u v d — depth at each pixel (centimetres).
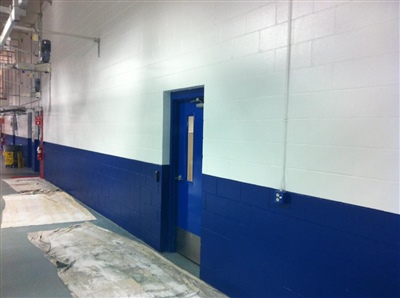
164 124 410
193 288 320
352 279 209
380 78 193
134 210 480
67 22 750
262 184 270
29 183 898
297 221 242
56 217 571
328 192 222
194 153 386
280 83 254
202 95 357
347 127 210
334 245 219
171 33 385
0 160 1427
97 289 314
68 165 773
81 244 434
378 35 194
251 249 283
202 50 335
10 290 314
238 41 291
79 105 690
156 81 418
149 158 439
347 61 210
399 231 186
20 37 1226
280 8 254
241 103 288
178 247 420
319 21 226
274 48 258
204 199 337
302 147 238
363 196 203
